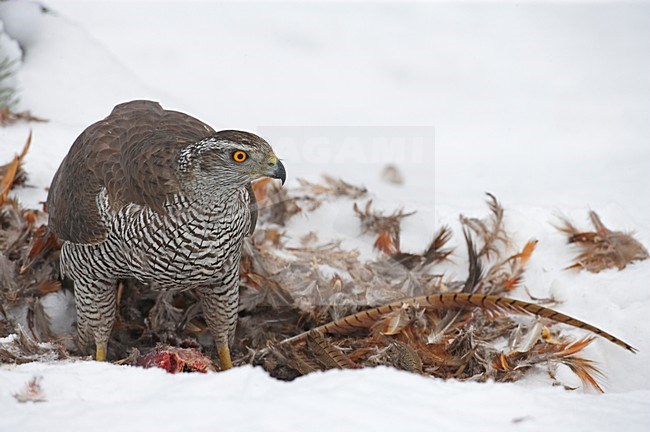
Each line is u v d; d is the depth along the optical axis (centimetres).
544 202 1407
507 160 1619
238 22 2166
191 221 862
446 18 2252
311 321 1042
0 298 1007
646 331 1001
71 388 676
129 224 874
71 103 1478
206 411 609
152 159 861
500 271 1113
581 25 2208
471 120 1811
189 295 1061
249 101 1836
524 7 2327
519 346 936
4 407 639
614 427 620
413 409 625
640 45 2128
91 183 895
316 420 601
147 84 1792
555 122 1792
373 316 966
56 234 945
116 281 998
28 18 1588
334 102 1875
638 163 1573
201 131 927
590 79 1983
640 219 1329
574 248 1155
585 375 910
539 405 652
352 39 2134
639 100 1881
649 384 943
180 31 2080
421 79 1973
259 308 1049
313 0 2266
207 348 1051
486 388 668
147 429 593
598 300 1055
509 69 2039
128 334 1047
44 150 1291
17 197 1131
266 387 648
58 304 1043
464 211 1264
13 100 1439
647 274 1088
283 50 2056
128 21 2108
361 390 646
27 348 855
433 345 943
